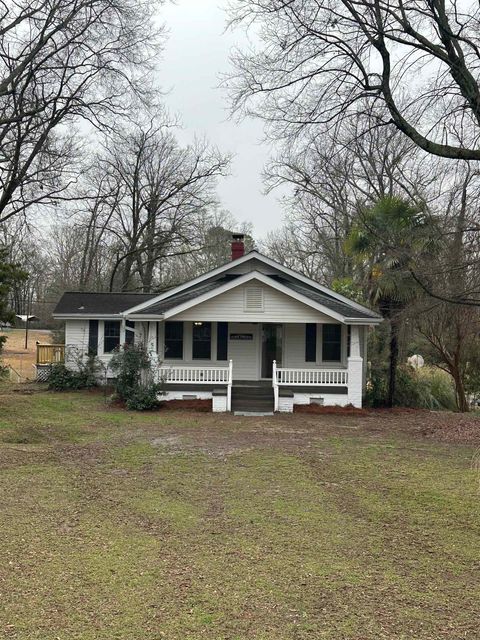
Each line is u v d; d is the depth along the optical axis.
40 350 27.81
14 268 19.02
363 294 26.77
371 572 6.10
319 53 13.45
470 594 5.59
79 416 17.61
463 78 12.30
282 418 18.41
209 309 20.67
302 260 47.62
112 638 4.57
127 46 22.73
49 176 24.45
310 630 4.78
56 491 9.12
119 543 6.80
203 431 15.55
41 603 5.17
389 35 12.66
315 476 10.52
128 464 11.30
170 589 5.54
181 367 20.75
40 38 21.41
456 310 17.88
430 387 24.56
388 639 4.65
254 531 7.37
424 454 12.80
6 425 14.98
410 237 18.36
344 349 22.45
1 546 6.57
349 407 20.19
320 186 32.34
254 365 22.59
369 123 13.86
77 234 49.53
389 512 8.36
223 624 4.85
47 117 23.19
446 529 7.63
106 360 25.81
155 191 40.06
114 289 46.00
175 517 7.89
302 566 6.21
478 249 13.17
